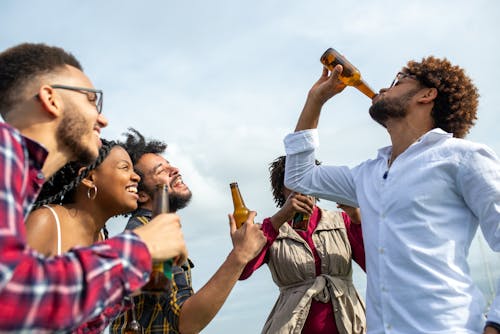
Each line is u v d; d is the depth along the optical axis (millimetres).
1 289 718
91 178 1475
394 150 1613
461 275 1360
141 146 2154
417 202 1419
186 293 1683
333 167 1788
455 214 1409
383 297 1419
